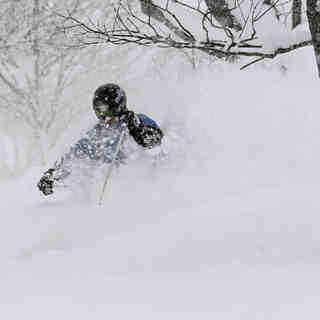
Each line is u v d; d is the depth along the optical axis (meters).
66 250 17.23
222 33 21.16
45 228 19.44
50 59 30.09
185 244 16.91
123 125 19.91
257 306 11.86
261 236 17.00
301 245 16.19
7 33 29.44
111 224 19.23
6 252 18.25
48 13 28.94
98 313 11.95
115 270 15.03
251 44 19.12
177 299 12.41
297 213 18.12
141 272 14.67
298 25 22.03
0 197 22.56
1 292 13.30
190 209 19.19
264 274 13.59
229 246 16.50
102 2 29.33
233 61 24.56
